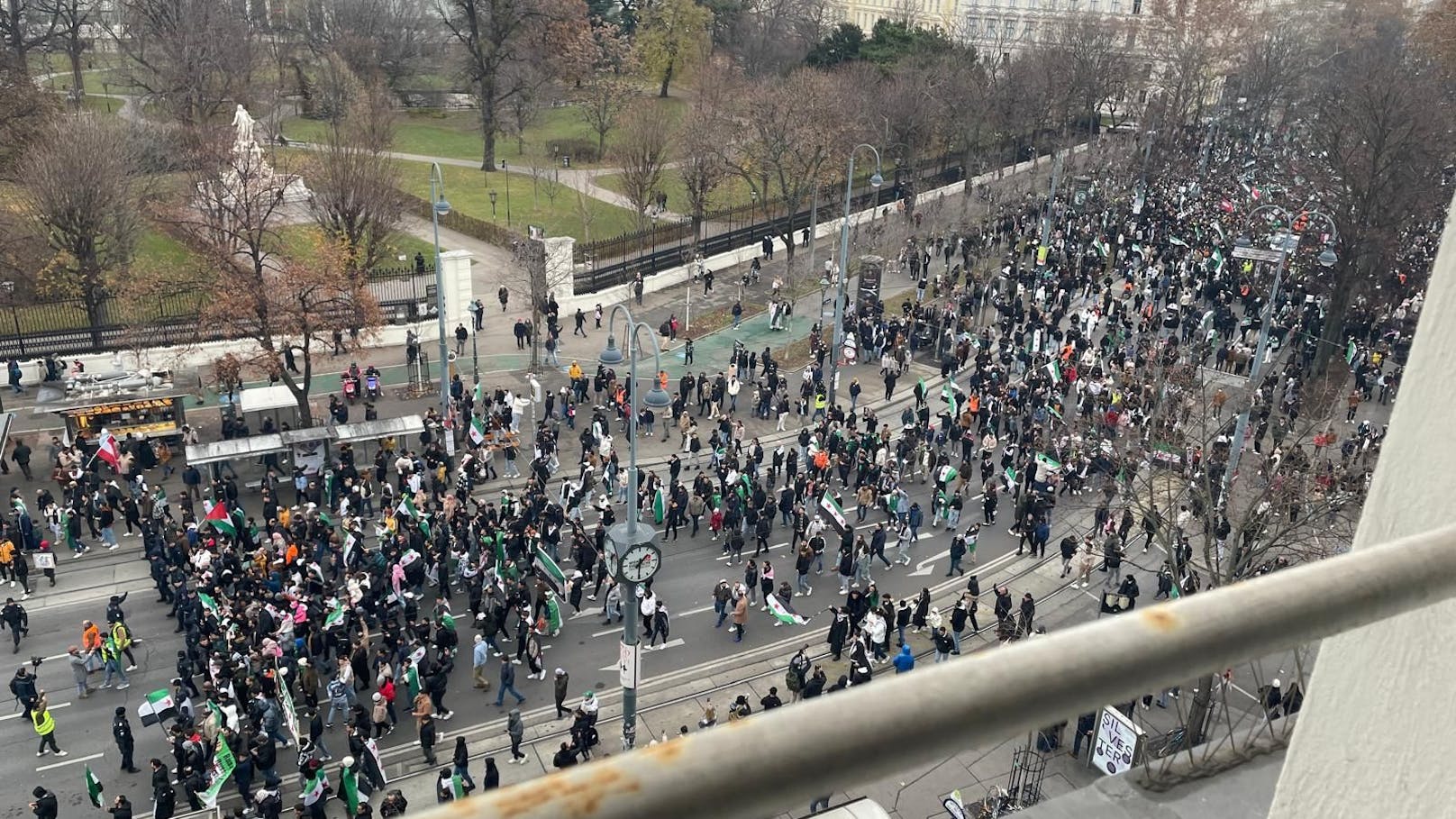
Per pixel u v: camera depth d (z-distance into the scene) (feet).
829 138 199.21
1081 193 222.48
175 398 117.08
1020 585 101.30
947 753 3.27
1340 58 288.71
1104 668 3.55
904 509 104.12
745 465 115.75
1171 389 111.96
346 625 84.64
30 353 138.41
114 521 106.52
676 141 224.12
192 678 81.56
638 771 2.88
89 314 142.31
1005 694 3.32
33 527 98.78
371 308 124.88
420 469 110.11
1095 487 116.57
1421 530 5.69
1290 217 153.58
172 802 66.64
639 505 110.73
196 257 141.69
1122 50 319.06
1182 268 187.01
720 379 134.92
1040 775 64.69
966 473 119.55
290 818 71.82
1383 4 312.50
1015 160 268.62
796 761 2.97
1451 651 5.32
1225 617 3.84
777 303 170.50
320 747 77.20
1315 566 4.21
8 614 85.92
